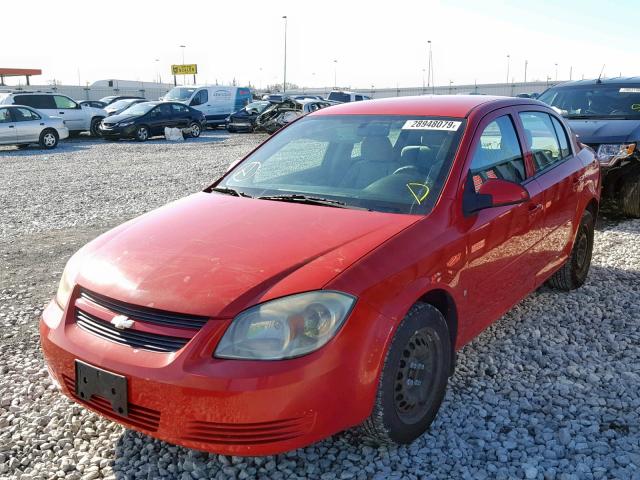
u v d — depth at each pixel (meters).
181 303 2.58
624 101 8.59
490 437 3.14
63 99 24.22
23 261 6.65
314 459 2.98
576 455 2.98
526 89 65.94
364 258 2.77
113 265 2.92
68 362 2.79
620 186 7.78
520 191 3.36
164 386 2.49
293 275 2.65
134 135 23.47
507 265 3.82
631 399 3.52
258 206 3.40
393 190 3.41
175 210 3.50
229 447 2.49
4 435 3.25
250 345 2.48
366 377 2.65
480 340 4.36
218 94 30.53
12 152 19.53
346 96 32.03
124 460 3.01
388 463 2.92
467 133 3.63
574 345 4.25
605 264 6.13
